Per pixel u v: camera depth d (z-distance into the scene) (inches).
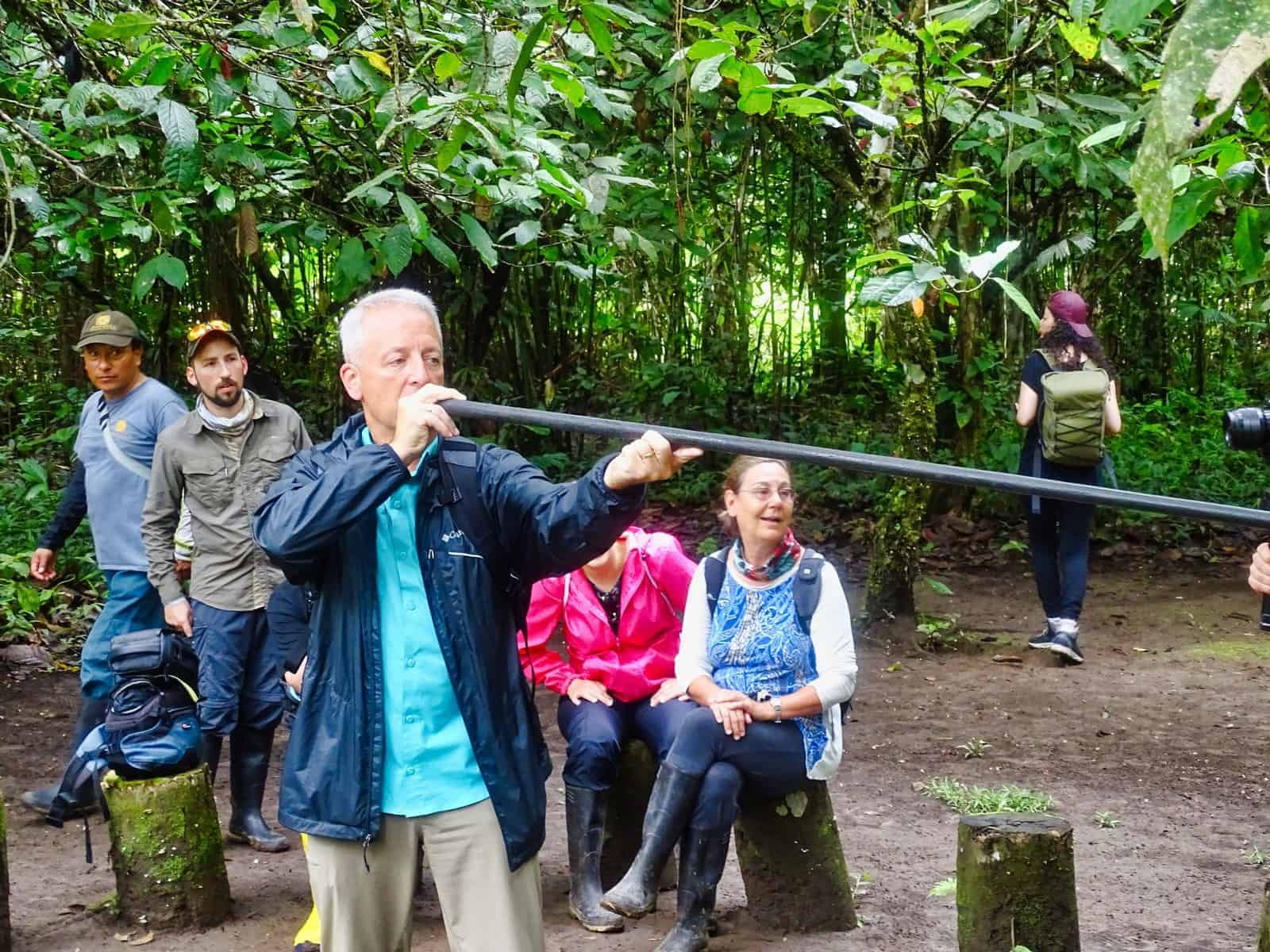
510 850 89.7
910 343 277.6
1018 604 323.6
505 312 406.0
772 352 494.0
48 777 205.0
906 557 281.4
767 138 421.1
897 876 158.6
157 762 146.3
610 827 152.3
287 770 91.9
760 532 139.9
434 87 153.6
